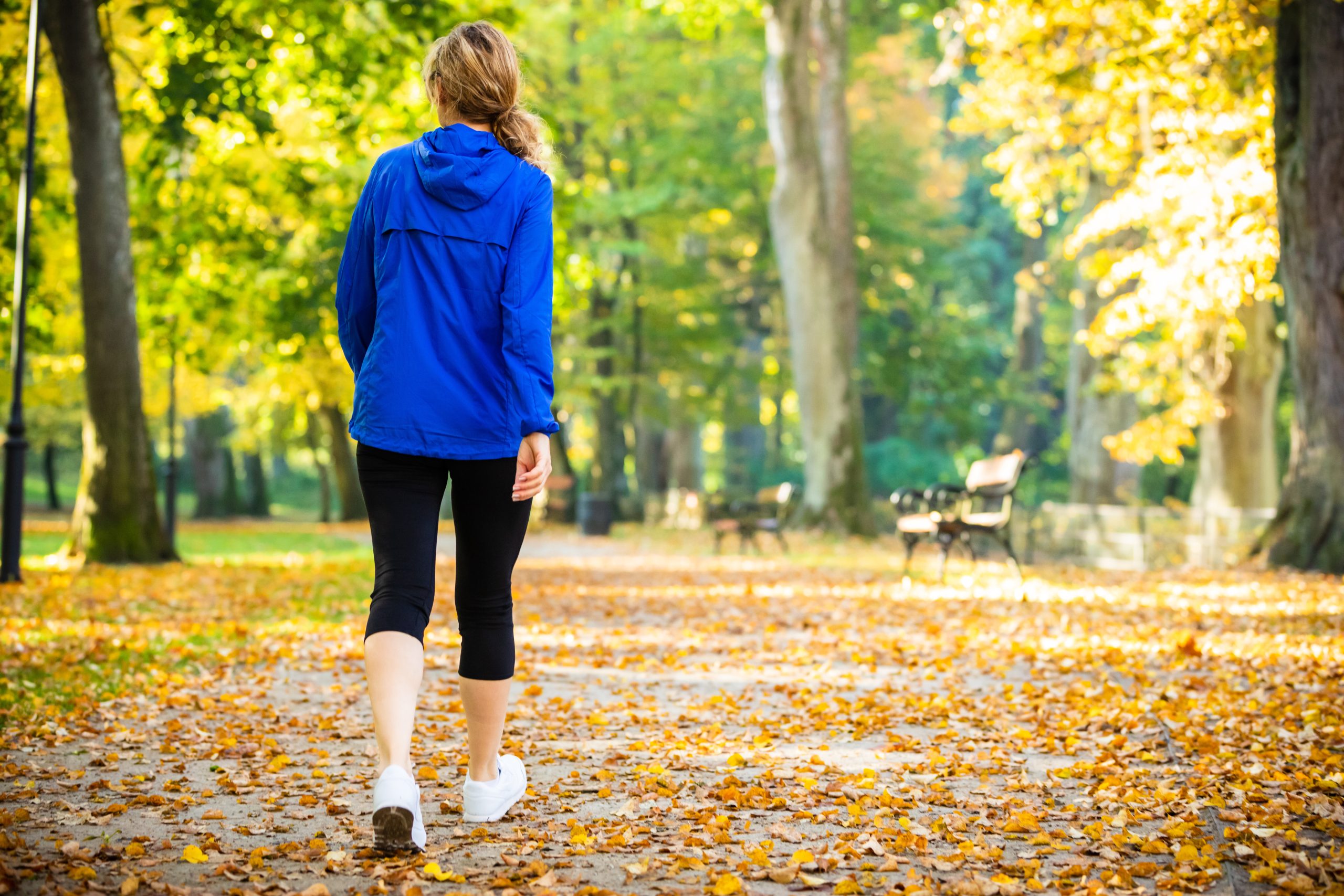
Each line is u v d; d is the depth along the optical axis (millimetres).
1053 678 5629
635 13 25578
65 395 24766
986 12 14594
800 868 2664
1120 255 14773
